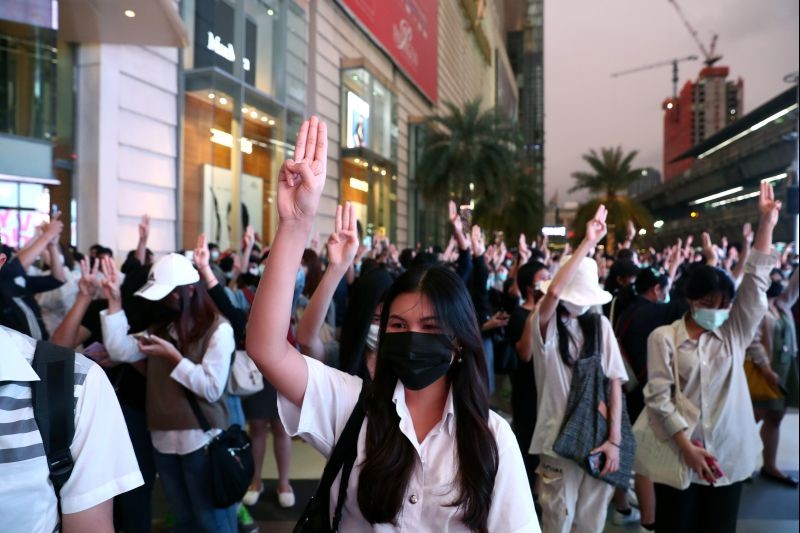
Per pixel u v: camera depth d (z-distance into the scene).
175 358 2.66
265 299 1.31
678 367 2.77
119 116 10.79
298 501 4.23
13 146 8.61
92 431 1.17
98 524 1.17
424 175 26.30
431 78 35.69
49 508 1.10
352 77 21.97
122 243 10.90
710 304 2.69
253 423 4.24
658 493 2.87
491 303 6.35
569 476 2.81
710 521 2.73
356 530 1.32
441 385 1.40
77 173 10.36
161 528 3.76
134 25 9.64
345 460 1.33
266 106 15.35
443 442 1.32
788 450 5.36
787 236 33.16
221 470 2.75
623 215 36.09
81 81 10.40
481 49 64.06
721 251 8.89
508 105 110.31
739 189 72.31
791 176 15.02
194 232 12.73
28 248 3.52
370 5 24.14
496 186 26.75
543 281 3.80
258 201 14.99
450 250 5.83
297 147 1.29
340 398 1.42
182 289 2.76
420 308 1.33
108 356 3.03
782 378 4.94
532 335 2.94
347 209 1.90
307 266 4.70
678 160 119.12
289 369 1.35
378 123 24.64
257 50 15.08
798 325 6.20
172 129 12.14
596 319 2.92
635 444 2.85
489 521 1.27
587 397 2.76
